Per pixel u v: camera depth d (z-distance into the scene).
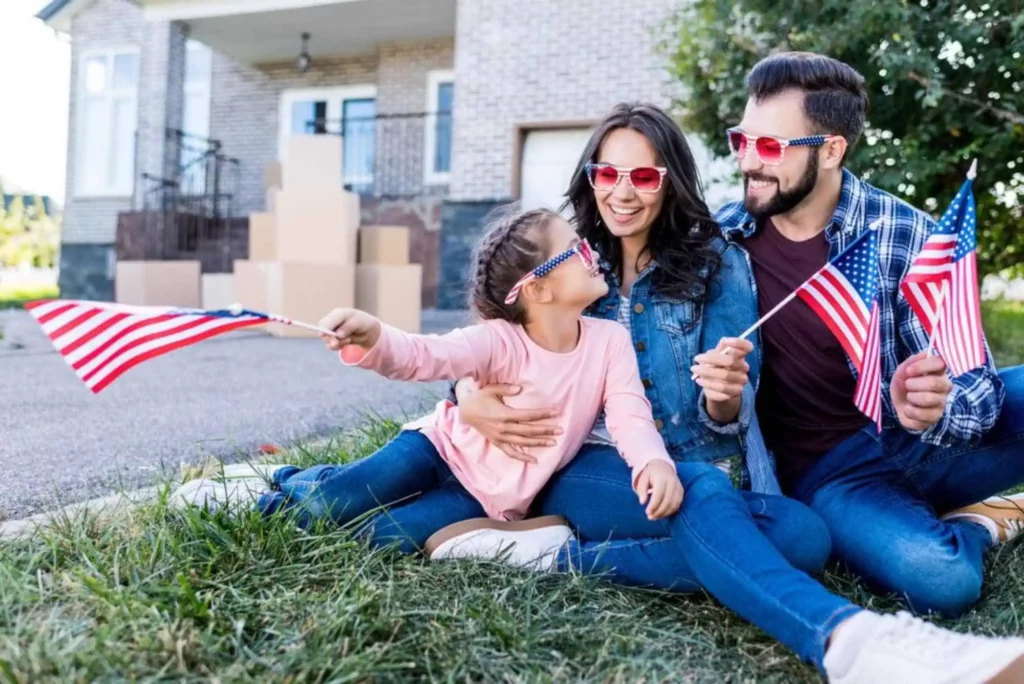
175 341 1.60
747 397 1.97
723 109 5.12
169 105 12.11
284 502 2.01
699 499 1.67
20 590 1.59
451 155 10.73
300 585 1.70
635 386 1.93
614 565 1.86
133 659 1.37
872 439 2.08
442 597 1.71
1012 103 4.30
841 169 2.19
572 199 2.21
